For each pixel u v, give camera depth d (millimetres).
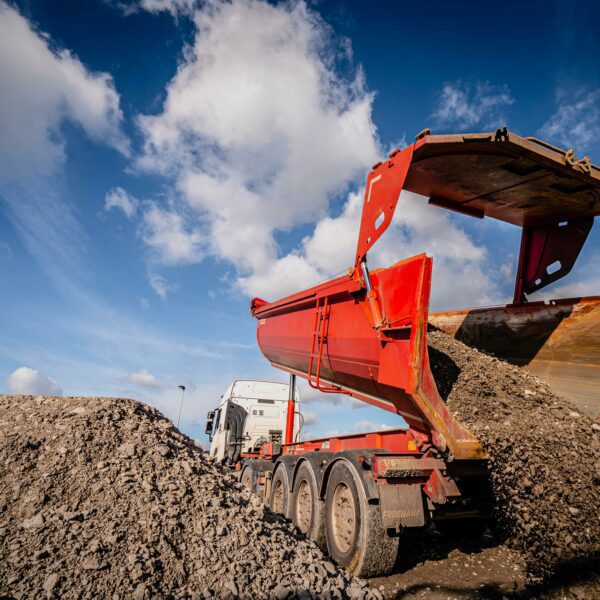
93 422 3787
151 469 3387
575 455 3111
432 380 3355
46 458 3236
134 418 4145
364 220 4273
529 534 3172
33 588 2168
